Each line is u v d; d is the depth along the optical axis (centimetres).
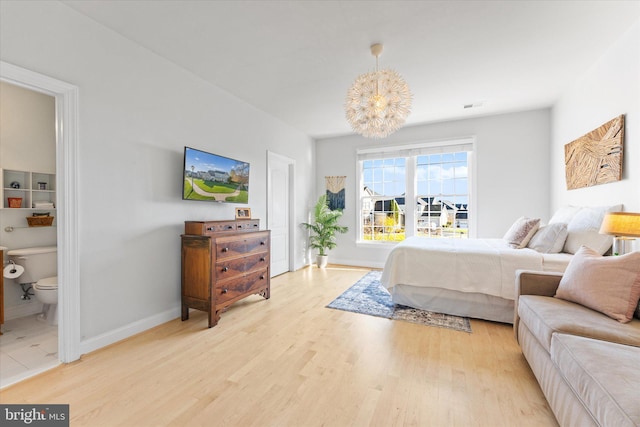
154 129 264
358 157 553
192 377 181
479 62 284
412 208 509
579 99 320
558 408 131
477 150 456
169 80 279
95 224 218
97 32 220
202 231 268
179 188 289
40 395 163
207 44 252
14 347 223
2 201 279
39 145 306
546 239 279
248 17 216
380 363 197
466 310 283
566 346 125
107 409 152
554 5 203
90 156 215
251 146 398
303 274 475
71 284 202
